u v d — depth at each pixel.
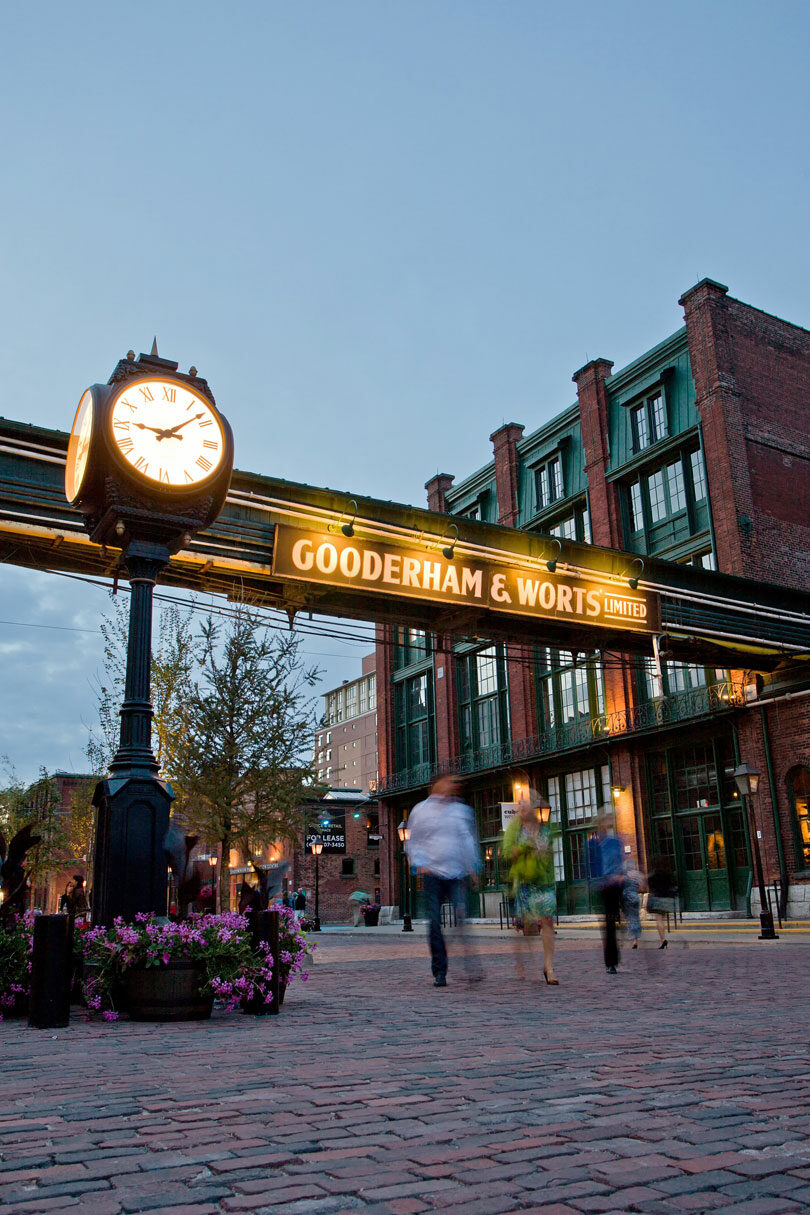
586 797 30.56
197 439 8.41
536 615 14.85
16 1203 2.45
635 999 7.64
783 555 26.02
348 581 12.94
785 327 28.52
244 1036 5.64
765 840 23.77
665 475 28.50
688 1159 2.80
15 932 7.02
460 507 38.03
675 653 18.66
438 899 9.21
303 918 8.00
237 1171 2.72
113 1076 4.24
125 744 7.73
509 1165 2.76
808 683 22.88
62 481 10.95
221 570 12.36
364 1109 3.48
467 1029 5.79
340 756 82.81
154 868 7.38
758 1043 5.08
